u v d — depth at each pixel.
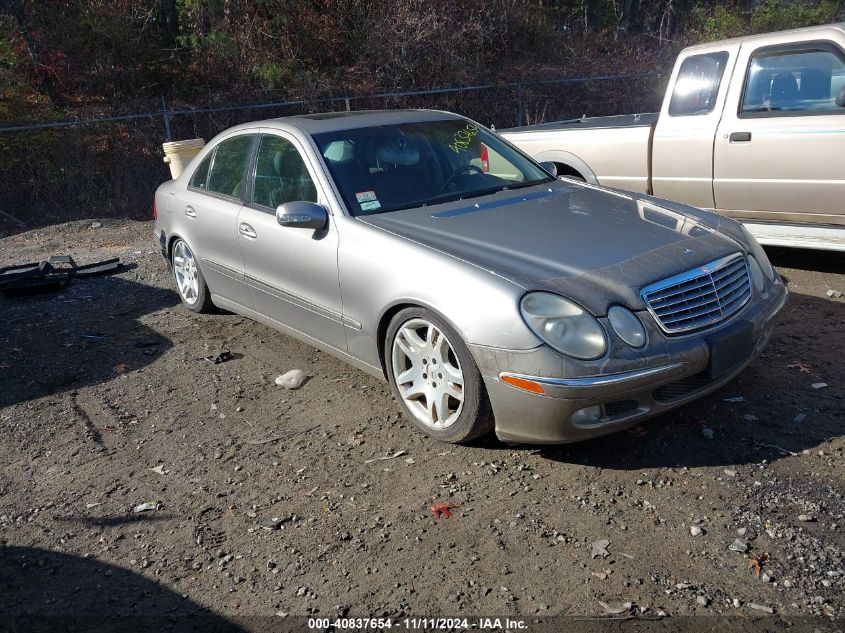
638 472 3.58
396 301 3.93
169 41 17.83
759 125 6.06
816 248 6.05
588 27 24.11
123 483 3.90
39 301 7.08
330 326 4.53
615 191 4.91
